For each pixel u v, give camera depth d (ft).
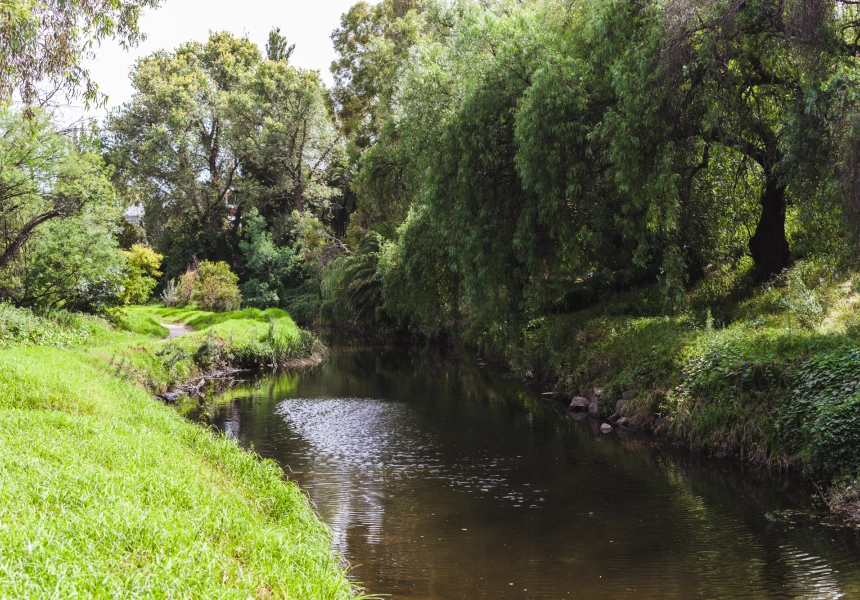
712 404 40.55
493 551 26.32
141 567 13.56
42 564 12.15
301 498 27.22
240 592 13.44
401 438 46.96
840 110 36.96
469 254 56.59
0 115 67.87
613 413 50.01
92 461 21.94
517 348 68.59
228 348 82.84
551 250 55.77
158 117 180.45
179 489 20.11
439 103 62.85
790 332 41.98
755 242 57.06
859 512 28.37
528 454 41.98
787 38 39.78
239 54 205.98
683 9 42.06
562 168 50.57
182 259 179.63
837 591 21.94
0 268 74.13
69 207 77.15
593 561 25.13
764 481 34.63
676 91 44.45
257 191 177.17
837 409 32.17
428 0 79.25
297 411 57.31
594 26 49.01
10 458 19.22
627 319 60.54
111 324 90.58
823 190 39.68
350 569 24.54
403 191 97.09
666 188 45.32
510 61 54.75
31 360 40.88
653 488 34.47
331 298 125.59
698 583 22.89
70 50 40.98
